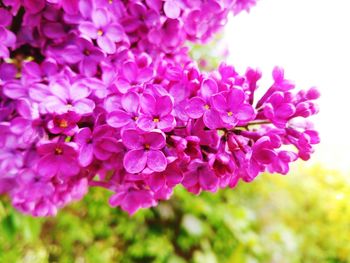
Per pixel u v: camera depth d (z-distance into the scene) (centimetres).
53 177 12
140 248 32
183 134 11
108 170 13
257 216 38
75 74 13
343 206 40
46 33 13
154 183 11
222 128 11
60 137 11
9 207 21
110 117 11
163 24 14
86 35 13
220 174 11
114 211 32
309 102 12
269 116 11
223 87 11
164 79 12
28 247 30
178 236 33
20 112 11
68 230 32
